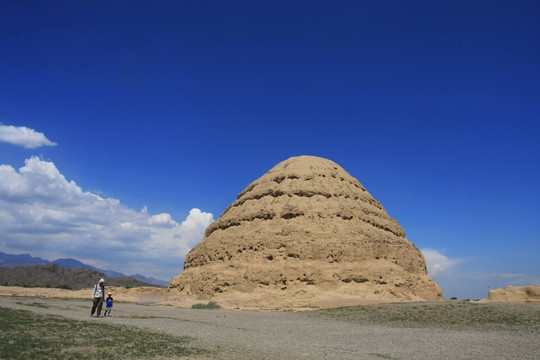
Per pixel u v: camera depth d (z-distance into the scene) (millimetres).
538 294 47219
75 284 137000
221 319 34031
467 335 26844
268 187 63281
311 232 53438
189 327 27406
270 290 49031
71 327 23625
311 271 49469
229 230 60438
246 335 25188
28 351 16781
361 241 53062
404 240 61656
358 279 49469
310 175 63188
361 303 45031
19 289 62031
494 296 50156
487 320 32625
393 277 50875
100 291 31844
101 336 21141
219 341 22125
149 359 16859
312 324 32250
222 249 56531
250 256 52938
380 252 53781
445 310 37062
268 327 29906
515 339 25094
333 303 44188
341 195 61688
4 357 15641
